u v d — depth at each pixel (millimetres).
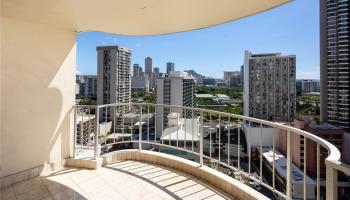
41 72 3537
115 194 3016
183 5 2791
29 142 3414
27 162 3400
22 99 3316
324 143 1709
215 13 3045
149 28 3811
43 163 3604
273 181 2473
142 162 4203
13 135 3230
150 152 4242
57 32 3738
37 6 2762
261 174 2650
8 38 3158
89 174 3643
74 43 4008
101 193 3041
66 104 3924
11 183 3205
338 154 1482
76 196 2953
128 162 4203
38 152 3533
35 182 3318
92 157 4004
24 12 2969
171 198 2914
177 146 4008
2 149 3121
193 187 3215
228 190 3020
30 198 2881
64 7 2793
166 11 2982
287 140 2264
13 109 3221
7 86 3156
